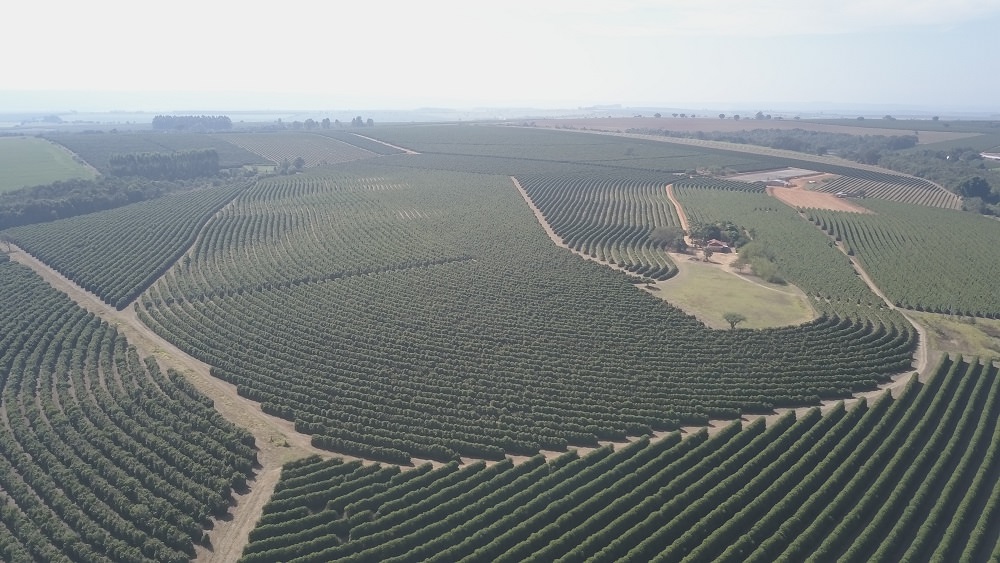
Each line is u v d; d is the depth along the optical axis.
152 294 134.38
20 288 132.75
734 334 117.50
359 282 142.50
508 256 162.50
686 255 171.62
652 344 112.81
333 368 101.50
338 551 63.41
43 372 97.62
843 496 71.81
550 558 63.09
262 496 72.56
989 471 77.38
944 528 69.81
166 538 65.31
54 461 75.44
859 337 117.56
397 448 82.00
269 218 199.12
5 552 62.59
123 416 84.75
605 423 87.75
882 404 91.88
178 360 105.06
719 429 89.56
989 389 99.75
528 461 77.62
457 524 67.56
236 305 128.50
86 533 65.81
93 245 163.88
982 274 154.00
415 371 101.56
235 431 83.25
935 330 123.12
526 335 115.06
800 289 145.25
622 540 64.94
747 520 69.19
